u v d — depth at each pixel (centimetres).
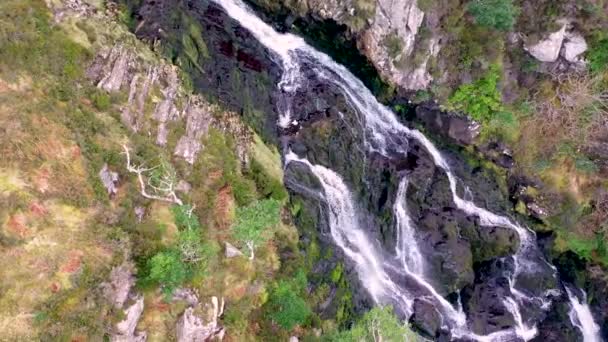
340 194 3034
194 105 2542
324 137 3025
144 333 2042
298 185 2884
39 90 2097
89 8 2377
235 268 2405
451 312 3228
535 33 3038
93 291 1934
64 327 1838
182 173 2400
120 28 2434
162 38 2545
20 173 1931
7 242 1825
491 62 3130
